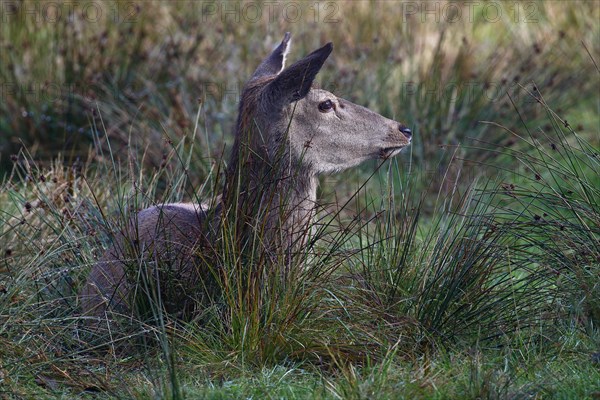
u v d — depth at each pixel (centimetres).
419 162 1492
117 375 880
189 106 1552
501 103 1606
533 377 852
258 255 953
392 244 1054
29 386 872
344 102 1042
